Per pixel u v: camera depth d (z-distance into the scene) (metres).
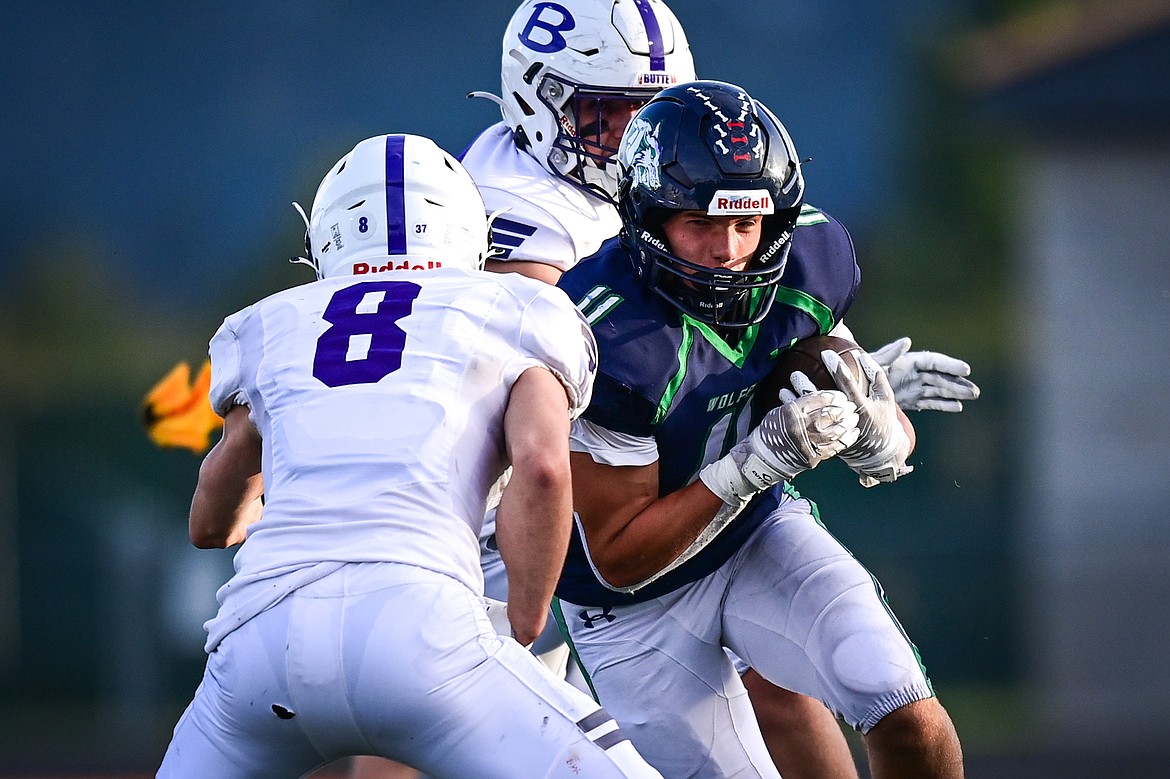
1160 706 44.62
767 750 14.02
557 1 15.34
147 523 43.75
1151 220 49.94
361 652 9.96
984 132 80.44
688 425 12.57
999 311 75.06
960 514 48.94
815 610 12.80
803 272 12.96
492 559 15.15
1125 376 49.94
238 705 10.33
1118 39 48.88
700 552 13.20
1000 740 37.69
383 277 11.22
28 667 43.69
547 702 10.11
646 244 12.23
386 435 10.49
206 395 16.48
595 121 15.24
